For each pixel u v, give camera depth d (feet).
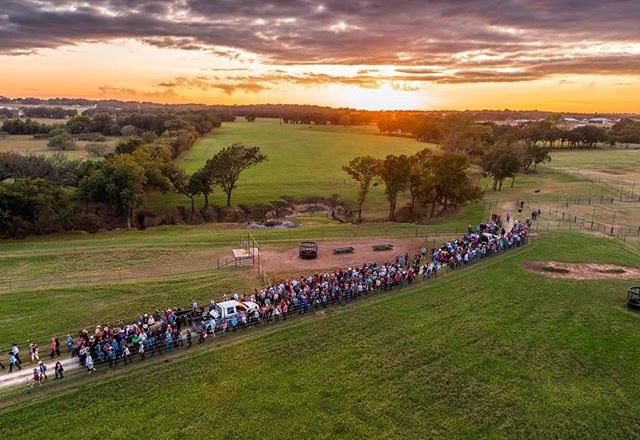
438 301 151.64
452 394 104.22
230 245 213.66
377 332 131.23
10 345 122.52
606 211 290.35
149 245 211.00
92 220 282.56
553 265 184.75
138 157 327.06
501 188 386.52
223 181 327.26
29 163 314.96
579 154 620.90
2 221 241.35
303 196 359.25
